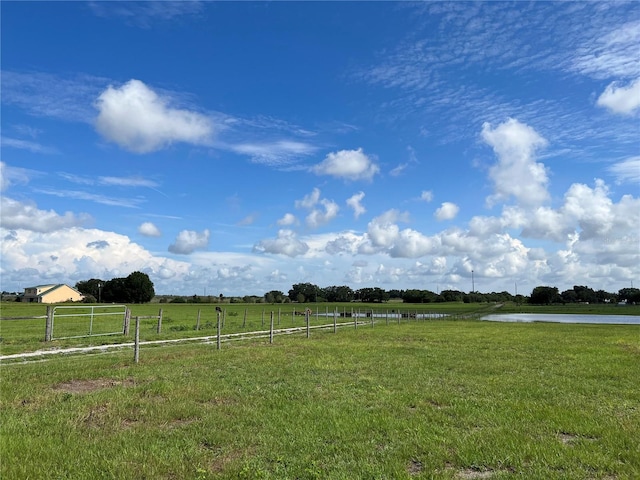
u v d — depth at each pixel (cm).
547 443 761
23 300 15138
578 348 2267
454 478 631
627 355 1969
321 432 818
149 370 1433
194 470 642
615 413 972
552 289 16800
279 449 732
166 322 4456
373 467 652
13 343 2284
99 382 1256
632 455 702
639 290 17338
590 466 667
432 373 1452
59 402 1003
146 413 930
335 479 610
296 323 4562
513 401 1069
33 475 621
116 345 2250
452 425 880
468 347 2255
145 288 13262
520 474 632
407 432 823
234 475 621
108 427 834
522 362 1719
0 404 979
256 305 11525
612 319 7562
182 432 814
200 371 1434
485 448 735
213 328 3603
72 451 708
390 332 3394
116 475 625
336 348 2142
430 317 7169
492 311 10688
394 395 1121
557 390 1204
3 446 719
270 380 1302
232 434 805
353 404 1021
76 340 2478
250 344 2344
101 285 13875
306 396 1099
